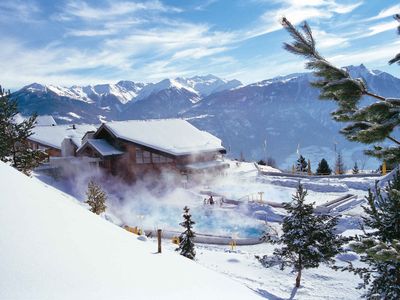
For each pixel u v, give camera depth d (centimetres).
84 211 721
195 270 648
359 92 415
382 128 390
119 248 516
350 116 455
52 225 443
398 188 992
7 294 269
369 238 459
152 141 4497
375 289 1062
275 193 4084
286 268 1817
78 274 344
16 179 558
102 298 310
